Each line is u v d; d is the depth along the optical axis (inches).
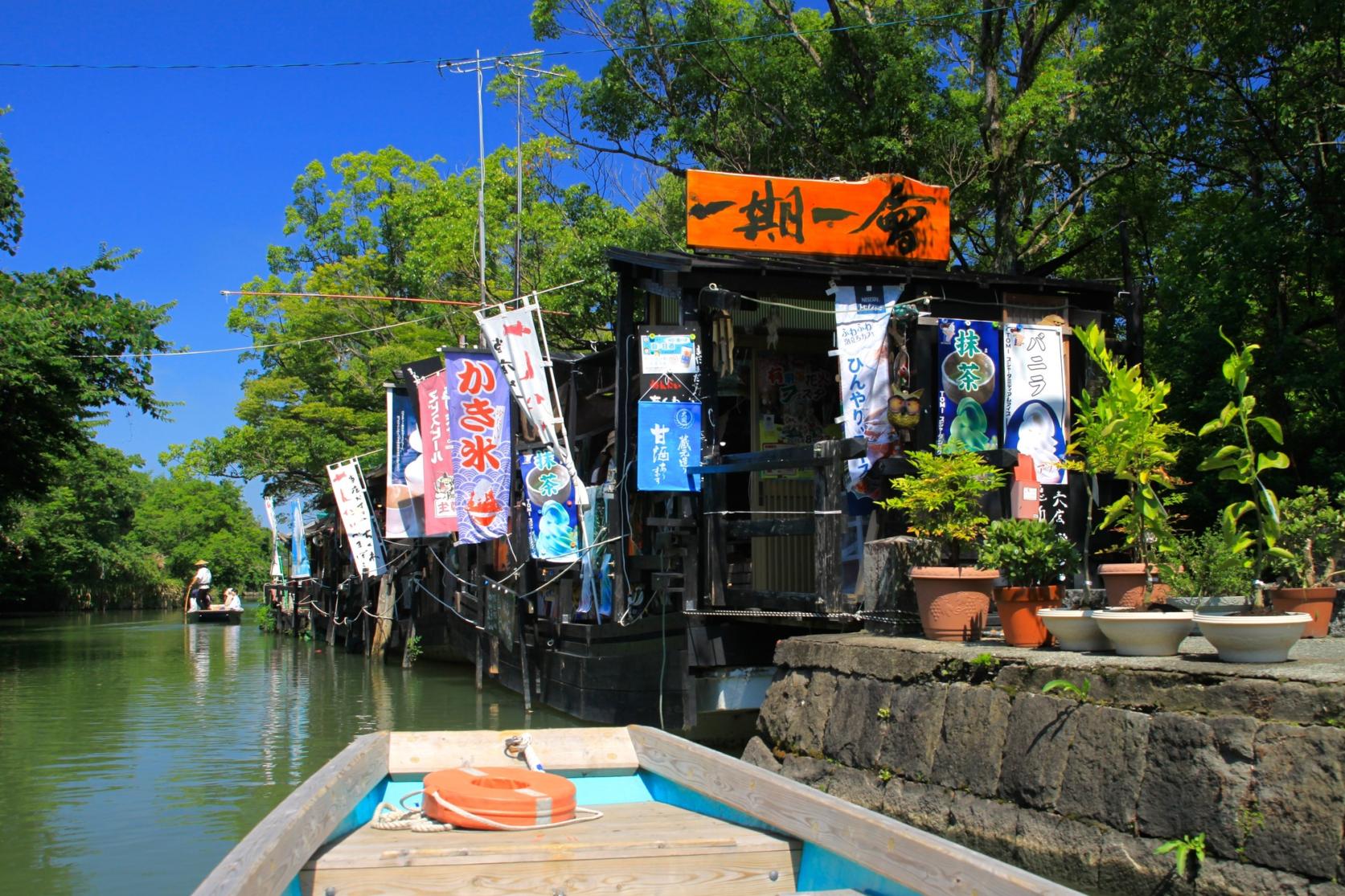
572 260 819.4
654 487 361.1
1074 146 560.7
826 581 308.5
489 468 537.6
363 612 887.1
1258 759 163.6
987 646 245.0
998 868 116.5
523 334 491.5
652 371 367.2
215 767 390.0
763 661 361.1
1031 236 716.7
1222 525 228.2
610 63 814.5
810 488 450.0
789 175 765.9
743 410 447.8
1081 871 185.0
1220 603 227.9
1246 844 160.7
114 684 685.3
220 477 1382.9
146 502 2399.1
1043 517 375.6
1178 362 518.9
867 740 249.4
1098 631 220.8
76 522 1830.7
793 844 161.3
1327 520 249.8
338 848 152.8
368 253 1432.1
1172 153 557.9
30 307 799.7
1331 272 505.7
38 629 1385.3
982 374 370.6
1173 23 498.6
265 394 1305.4
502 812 167.9
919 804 225.5
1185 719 176.2
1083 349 402.6
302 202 1501.0
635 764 211.9
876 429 366.9
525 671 538.9
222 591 2348.7
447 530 580.7
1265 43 484.1
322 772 164.9
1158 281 615.5
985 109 687.7
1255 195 546.3
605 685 445.4
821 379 453.7
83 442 964.0
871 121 674.8
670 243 817.5
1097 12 644.7
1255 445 492.1
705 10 762.8
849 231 405.7
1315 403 515.2
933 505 281.7
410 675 740.7
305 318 1299.2
